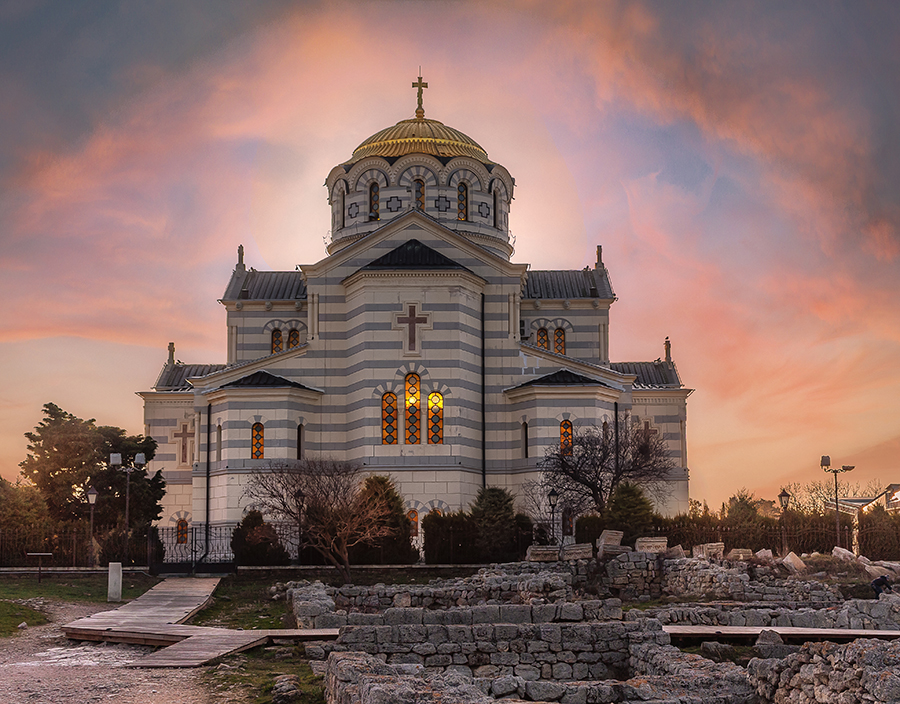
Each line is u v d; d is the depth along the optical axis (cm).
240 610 3762
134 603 3694
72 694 1972
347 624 2558
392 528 5141
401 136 7188
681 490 7556
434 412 6109
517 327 6450
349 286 6375
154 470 7631
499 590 3556
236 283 7412
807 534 5209
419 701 1492
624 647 2314
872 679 1516
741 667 2017
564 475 5819
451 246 6475
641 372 8006
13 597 3678
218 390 6144
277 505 5709
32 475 6575
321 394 6294
